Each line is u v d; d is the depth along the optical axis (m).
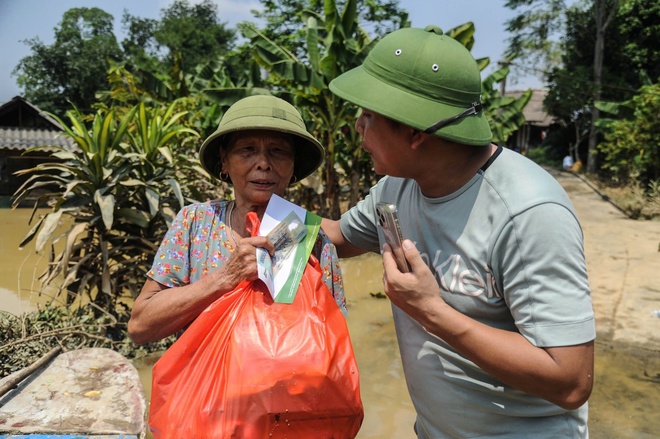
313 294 1.48
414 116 1.31
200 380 1.39
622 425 3.56
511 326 1.44
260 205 1.71
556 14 24.12
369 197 1.85
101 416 2.19
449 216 1.44
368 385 4.07
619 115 17.44
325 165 9.78
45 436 2.04
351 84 1.42
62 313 4.28
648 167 15.87
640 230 11.30
